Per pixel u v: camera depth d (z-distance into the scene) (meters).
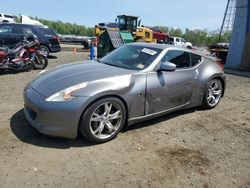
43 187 2.98
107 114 3.99
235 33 14.02
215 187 3.21
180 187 3.16
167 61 4.80
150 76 4.46
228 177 3.42
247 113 5.88
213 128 4.91
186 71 5.08
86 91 3.76
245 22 13.53
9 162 3.38
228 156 3.93
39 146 3.80
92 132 3.87
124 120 4.21
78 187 3.03
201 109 5.89
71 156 3.62
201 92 5.46
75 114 3.68
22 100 5.75
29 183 3.03
